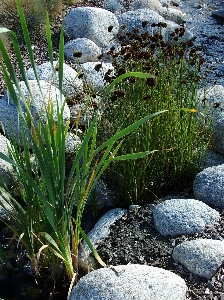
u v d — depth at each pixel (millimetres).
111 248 1283
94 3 3262
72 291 1079
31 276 1245
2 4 2723
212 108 1852
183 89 1554
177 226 1281
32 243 1166
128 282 1038
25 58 2457
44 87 1887
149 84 1244
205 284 1120
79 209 1086
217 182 1407
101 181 1526
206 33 3061
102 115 1473
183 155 1496
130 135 1374
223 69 2543
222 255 1148
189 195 1493
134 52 1417
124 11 3234
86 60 2498
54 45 2658
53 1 2895
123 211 1418
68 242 1086
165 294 1028
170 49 1540
